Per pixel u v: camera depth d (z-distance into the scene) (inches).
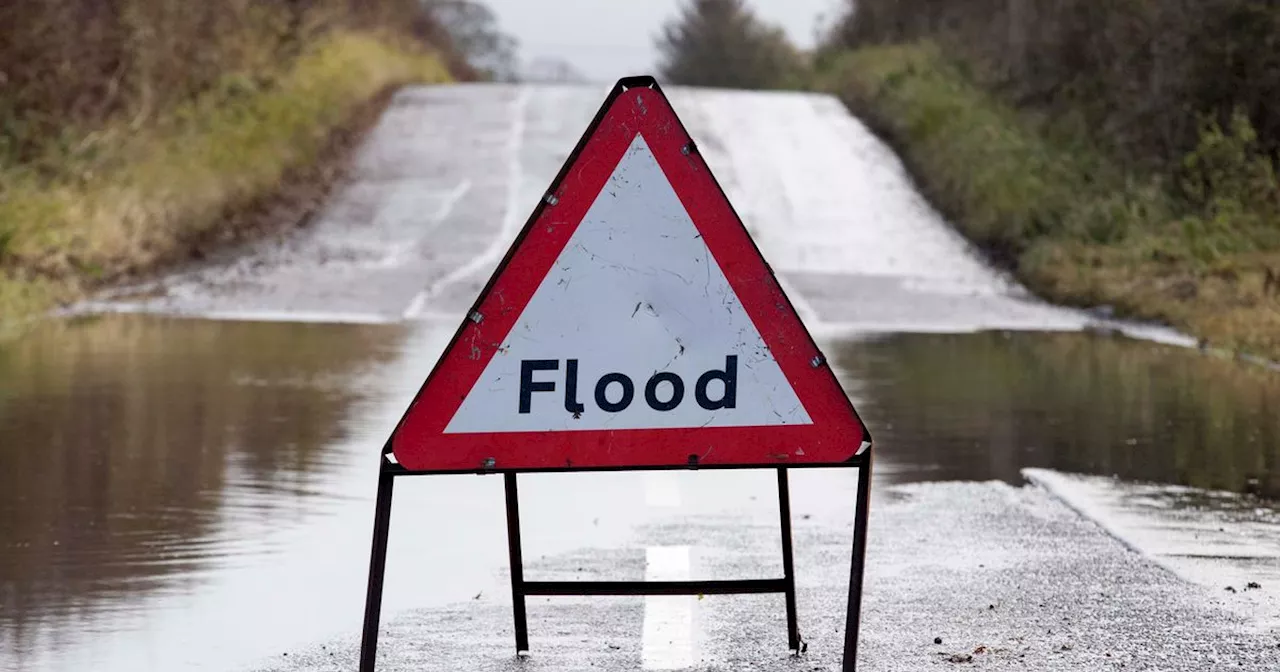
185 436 954.7
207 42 2947.8
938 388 1202.6
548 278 417.7
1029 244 2212.1
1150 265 1967.3
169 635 528.1
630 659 494.9
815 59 4849.9
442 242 2212.1
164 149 2476.6
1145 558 644.7
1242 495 791.7
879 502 781.9
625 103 420.2
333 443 936.3
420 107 3393.2
